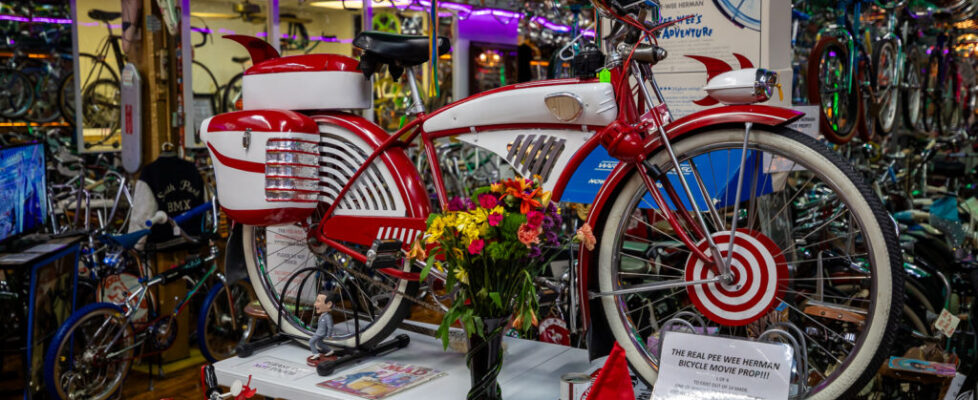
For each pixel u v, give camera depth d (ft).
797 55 15.69
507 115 7.87
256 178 8.72
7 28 18.62
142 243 12.73
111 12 18.56
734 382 6.57
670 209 7.63
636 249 9.46
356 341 8.71
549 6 18.29
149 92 15.34
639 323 8.77
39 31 18.80
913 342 9.76
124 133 15.44
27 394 10.28
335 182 9.02
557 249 8.43
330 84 8.87
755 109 6.61
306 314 10.13
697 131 6.97
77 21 18.65
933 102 22.76
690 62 9.40
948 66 22.66
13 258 10.30
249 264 10.16
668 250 9.51
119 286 13.14
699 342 6.79
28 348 10.23
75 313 11.25
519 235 6.46
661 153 7.16
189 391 13.07
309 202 8.87
